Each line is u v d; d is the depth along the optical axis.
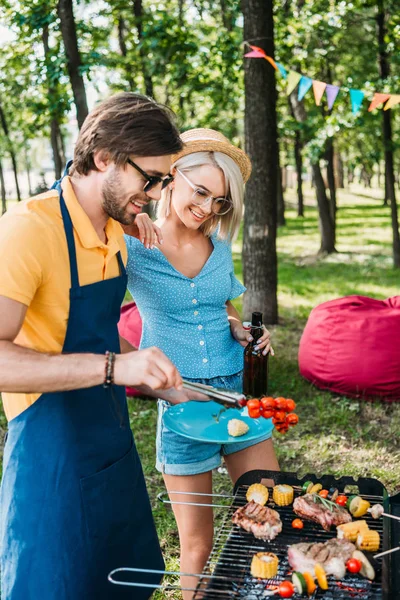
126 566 2.09
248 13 6.63
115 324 2.07
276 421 2.09
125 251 2.19
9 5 9.20
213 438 2.20
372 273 11.46
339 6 10.62
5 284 1.69
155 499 3.90
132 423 4.96
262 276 7.34
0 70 13.69
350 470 4.18
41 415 1.88
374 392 5.19
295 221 22.48
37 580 1.89
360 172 43.94
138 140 1.72
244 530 2.03
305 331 5.68
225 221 2.51
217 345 2.52
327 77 13.03
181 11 12.88
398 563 1.86
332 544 1.86
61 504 1.88
